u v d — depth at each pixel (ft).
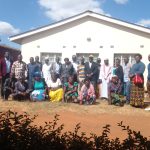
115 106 45.27
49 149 10.04
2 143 10.19
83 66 48.03
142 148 10.12
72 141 10.44
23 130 10.69
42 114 39.19
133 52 66.39
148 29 65.41
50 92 47.98
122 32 66.69
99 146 10.20
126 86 47.67
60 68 49.16
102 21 67.21
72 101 47.09
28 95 47.60
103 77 51.98
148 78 47.26
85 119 36.96
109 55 67.15
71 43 68.18
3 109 40.96
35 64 48.44
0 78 47.55
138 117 40.24
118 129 31.76
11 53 83.41
